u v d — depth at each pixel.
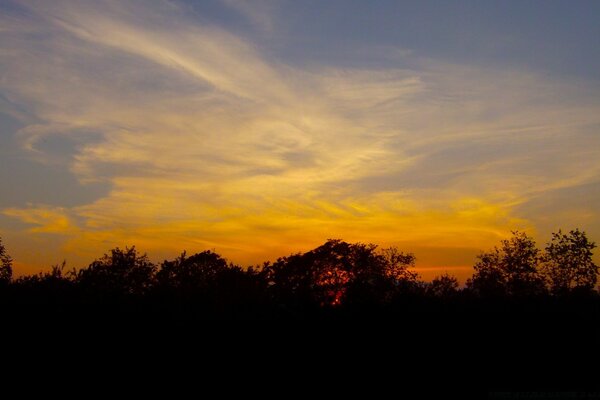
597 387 24.91
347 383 25.03
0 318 25.19
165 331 26.03
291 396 24.12
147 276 39.72
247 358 25.72
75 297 26.78
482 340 26.27
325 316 27.31
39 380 23.64
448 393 24.88
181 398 23.55
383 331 26.55
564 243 42.81
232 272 43.06
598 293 29.77
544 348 26.16
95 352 25.05
